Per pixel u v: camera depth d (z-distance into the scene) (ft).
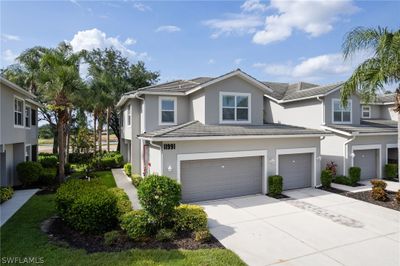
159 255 22.63
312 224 31.58
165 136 38.37
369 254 24.08
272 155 47.26
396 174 61.82
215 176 43.39
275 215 34.83
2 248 23.63
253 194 46.24
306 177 51.75
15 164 55.83
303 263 22.43
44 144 175.94
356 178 53.88
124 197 34.45
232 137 42.19
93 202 27.35
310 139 51.16
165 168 39.47
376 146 62.03
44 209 36.29
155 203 27.20
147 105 53.93
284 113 72.28
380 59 38.55
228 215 34.83
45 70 51.37
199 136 40.11
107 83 98.37
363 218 33.68
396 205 39.06
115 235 25.52
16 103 53.06
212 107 50.57
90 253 23.03
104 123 115.14
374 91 40.68
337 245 25.95
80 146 72.69
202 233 26.21
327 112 62.03
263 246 25.66
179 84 62.64
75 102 58.85
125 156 83.35
